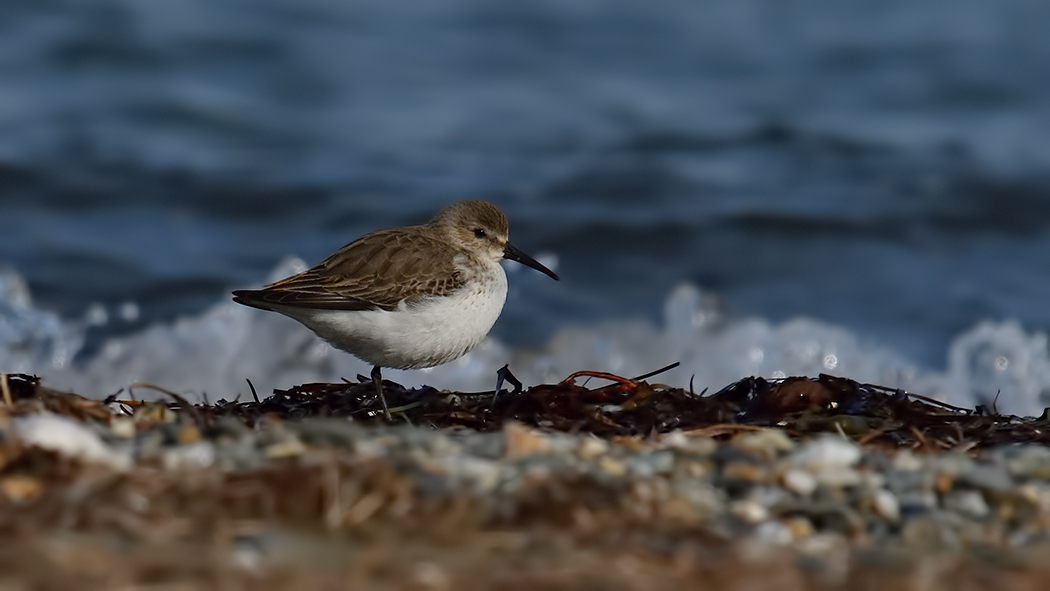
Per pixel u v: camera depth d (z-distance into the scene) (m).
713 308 16.42
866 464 7.30
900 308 16.73
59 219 18.53
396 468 6.54
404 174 20.52
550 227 18.59
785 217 18.95
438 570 5.47
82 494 6.04
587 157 21.48
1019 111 23.52
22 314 15.74
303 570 5.39
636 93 24.44
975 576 5.61
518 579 5.39
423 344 9.52
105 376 14.62
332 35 26.02
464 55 25.81
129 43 24.47
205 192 19.53
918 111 23.58
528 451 7.27
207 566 5.34
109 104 22.61
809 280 17.50
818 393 8.84
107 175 19.92
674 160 21.38
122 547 5.50
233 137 21.91
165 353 14.87
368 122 22.78
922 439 8.03
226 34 25.23
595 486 6.48
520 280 17.14
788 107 23.75
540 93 24.39
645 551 5.80
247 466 6.66
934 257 18.17
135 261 17.34
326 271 9.46
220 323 15.08
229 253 17.78
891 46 26.41
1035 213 19.45
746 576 5.50
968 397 14.71
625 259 17.95
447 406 9.08
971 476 6.96
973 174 20.59
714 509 6.50
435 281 9.48
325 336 9.55
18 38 24.23
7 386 8.07
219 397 14.34
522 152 21.69
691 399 8.94
